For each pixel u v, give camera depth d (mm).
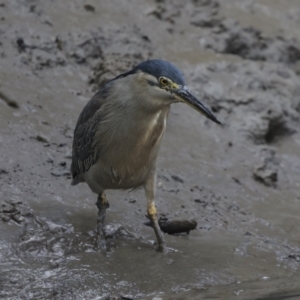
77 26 15914
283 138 15383
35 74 14414
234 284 10086
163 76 9648
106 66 14602
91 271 9953
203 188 12938
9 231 10516
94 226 11102
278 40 17781
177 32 17062
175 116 14625
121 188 10727
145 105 9883
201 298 9508
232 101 15305
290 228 12250
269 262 10906
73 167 11297
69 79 14648
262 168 13781
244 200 12938
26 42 14930
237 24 17578
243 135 14695
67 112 13734
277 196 13320
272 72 16531
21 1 16031
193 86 15391
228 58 16578
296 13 18938
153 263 10336
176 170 13227
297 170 14391
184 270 10250
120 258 10398
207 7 18047
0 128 12719
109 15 16641
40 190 11672
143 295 9555
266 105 15438
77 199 11727
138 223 11523
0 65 14273
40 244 10484
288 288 10023
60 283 9570
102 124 10250
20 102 13484
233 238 11570
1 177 11711
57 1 16500
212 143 14250
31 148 12547
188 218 11500
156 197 12328
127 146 10156
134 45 15859
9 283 9445
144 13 17188
